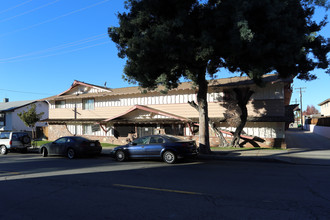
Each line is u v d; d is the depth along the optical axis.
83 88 27.92
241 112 18.59
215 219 4.61
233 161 12.33
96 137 25.88
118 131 24.22
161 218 4.73
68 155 14.91
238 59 11.66
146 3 11.11
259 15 10.31
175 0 10.78
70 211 5.26
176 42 10.79
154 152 12.09
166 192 6.57
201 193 6.39
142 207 5.39
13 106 36.28
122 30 12.54
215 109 19.88
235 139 17.91
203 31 10.47
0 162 13.52
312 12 11.83
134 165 11.49
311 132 40.41
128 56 11.89
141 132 22.78
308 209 5.04
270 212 4.90
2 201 6.06
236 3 9.73
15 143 18.36
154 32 11.17
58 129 29.14
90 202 5.84
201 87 14.29
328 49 11.46
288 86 18.16
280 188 6.74
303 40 10.44
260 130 18.25
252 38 9.93
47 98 30.34
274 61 10.55
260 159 12.28
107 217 4.86
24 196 6.46
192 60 12.36
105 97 25.80
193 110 20.86
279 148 17.19
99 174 9.32
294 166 10.53
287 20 10.58
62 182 8.05
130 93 23.30
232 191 6.52
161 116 21.58
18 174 9.66
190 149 11.76
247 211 4.98
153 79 12.54
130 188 7.07
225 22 10.26
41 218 4.89
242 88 18.91
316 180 7.66
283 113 17.56
